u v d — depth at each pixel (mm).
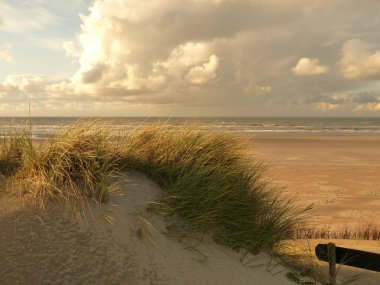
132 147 4227
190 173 3947
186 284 3084
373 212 10266
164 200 3689
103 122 4227
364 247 6305
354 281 4676
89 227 3193
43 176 3471
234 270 3521
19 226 3111
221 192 3924
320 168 18141
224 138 4805
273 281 3703
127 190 3682
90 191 3490
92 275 2875
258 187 4574
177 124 4812
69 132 3912
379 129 61219
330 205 11000
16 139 4012
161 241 3357
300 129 58938
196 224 3631
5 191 3441
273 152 25094
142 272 3006
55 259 2918
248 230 3910
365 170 17812
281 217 4641
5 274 2775
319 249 4375
